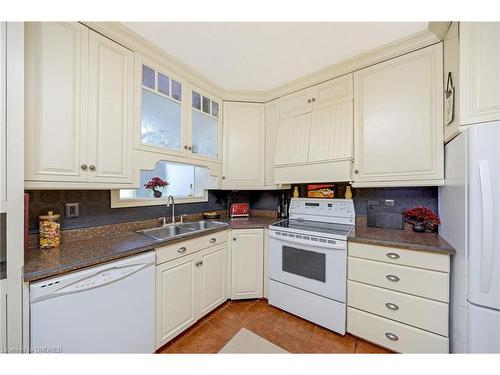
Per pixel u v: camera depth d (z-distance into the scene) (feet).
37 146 3.57
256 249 7.26
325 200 7.39
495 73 3.55
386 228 6.34
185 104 6.52
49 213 4.30
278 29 4.68
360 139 6.03
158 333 4.77
